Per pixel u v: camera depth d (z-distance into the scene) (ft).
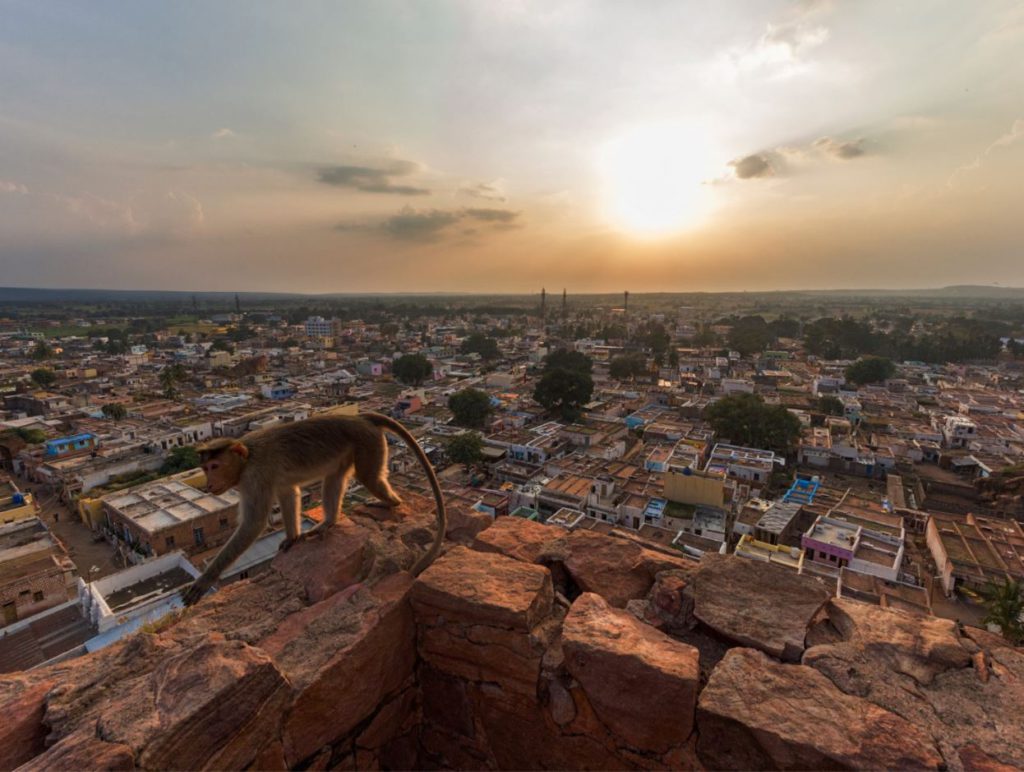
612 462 145.89
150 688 10.62
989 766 9.53
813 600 14.19
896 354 338.54
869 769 9.53
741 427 159.53
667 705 11.48
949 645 12.02
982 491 135.95
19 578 76.64
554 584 17.71
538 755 13.93
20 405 208.03
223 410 190.19
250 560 85.15
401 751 15.48
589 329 535.19
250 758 10.84
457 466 155.43
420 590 14.96
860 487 140.15
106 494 116.78
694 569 15.70
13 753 10.57
